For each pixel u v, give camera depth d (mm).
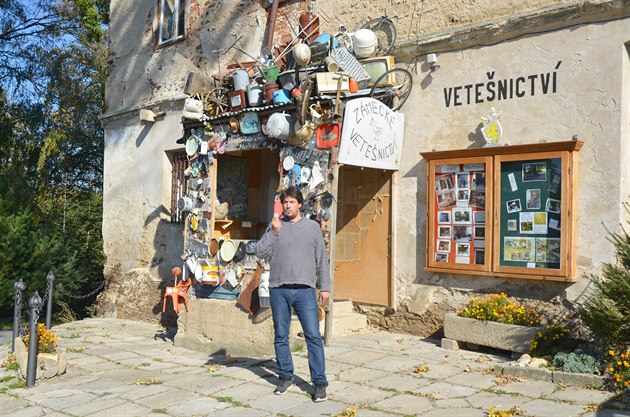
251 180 10406
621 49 6758
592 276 6332
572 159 6910
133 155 12695
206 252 8938
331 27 9547
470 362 6891
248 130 8766
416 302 8391
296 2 10062
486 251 7527
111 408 5852
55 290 13266
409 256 8500
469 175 7770
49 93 19391
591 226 6863
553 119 7230
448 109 8133
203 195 9305
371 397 5730
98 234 18031
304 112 7828
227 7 11172
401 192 8602
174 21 12141
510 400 5484
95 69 20859
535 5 7422
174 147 11750
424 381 6184
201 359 7992
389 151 8352
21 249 12648
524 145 7180
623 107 6738
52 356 7145
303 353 7555
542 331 6766
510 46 7617
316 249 6062
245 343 8016
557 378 5988
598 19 6934
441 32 8156
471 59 7949
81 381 6914
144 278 12109
